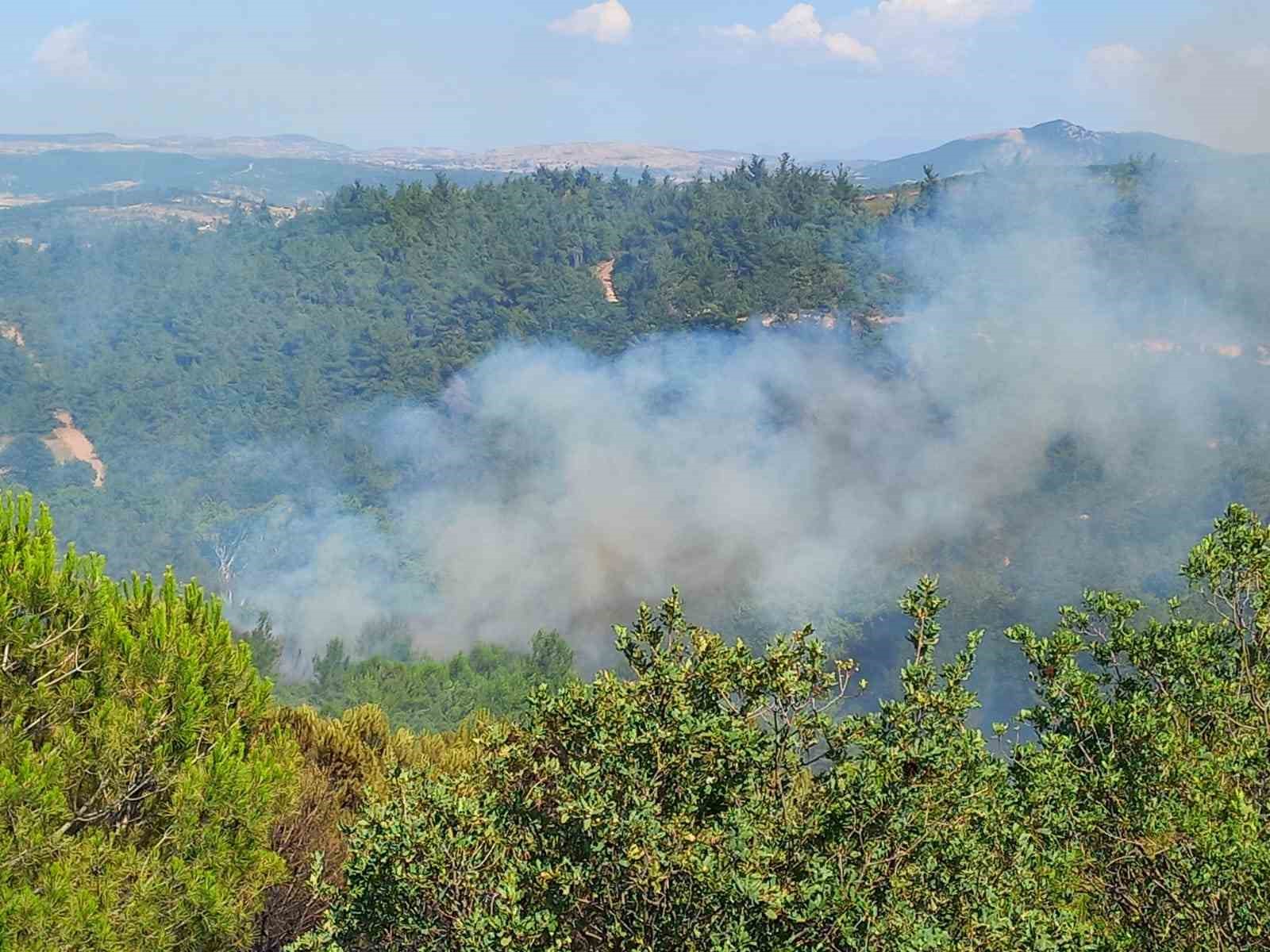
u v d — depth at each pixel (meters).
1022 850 7.36
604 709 7.29
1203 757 8.41
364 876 7.35
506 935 6.56
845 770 7.07
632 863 6.55
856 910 6.32
